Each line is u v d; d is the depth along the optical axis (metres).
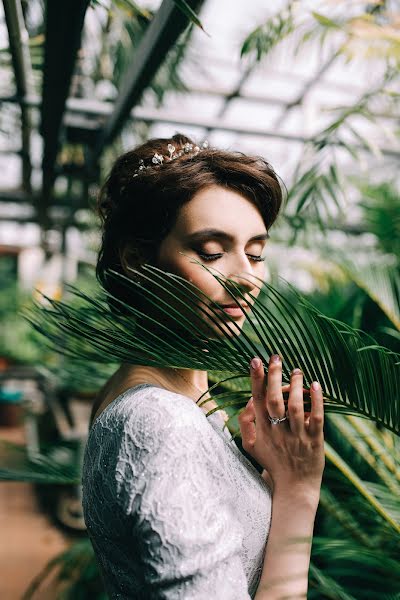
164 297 0.92
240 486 0.81
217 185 0.88
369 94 1.74
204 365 0.89
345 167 2.94
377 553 1.37
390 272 1.85
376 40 1.64
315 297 2.31
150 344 0.89
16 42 1.95
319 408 0.87
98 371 1.76
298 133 3.51
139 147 1.00
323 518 1.78
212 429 0.82
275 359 0.87
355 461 1.74
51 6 1.61
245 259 0.89
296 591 0.81
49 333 0.99
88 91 3.28
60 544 4.04
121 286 0.96
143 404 0.77
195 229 0.87
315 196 1.87
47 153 3.43
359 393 0.94
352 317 2.13
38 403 7.49
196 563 0.68
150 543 0.69
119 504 0.72
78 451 1.95
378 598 1.43
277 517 0.86
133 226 0.92
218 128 3.46
